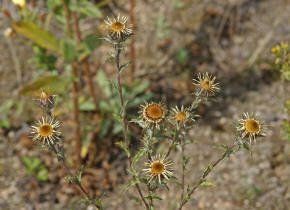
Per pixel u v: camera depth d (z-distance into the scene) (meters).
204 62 1.52
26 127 1.27
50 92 0.89
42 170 1.19
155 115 0.85
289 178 1.17
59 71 1.42
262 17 1.66
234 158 1.21
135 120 0.86
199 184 0.88
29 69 1.45
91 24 1.57
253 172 1.19
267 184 1.17
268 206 1.14
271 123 1.29
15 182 1.18
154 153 1.18
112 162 1.23
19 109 1.33
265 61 1.50
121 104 0.88
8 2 1.50
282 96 1.36
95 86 1.43
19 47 1.52
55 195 1.17
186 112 0.87
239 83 1.45
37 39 1.06
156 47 1.57
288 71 1.03
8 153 1.23
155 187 0.87
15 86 1.40
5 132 1.28
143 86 1.34
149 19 1.65
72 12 1.10
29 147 1.24
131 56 1.32
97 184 1.19
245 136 0.85
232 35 1.61
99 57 1.50
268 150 1.21
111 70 1.43
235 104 1.38
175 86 1.44
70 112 1.32
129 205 1.15
